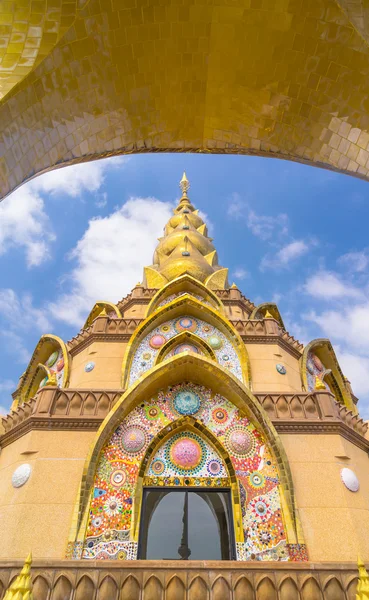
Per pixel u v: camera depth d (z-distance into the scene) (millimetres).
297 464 9891
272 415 10922
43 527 8688
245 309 18469
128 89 6496
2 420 11711
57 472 9523
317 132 6602
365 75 5805
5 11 5395
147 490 9797
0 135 4961
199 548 9141
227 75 6609
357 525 8977
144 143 7316
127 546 8727
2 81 5074
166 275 19828
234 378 10789
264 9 5793
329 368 16375
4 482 9930
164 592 6797
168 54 6320
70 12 5520
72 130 6195
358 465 10453
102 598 6625
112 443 10195
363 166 6203
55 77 5688
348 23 5566
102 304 18094
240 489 9648
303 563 7125
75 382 13969
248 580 6910
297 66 6227
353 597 6695
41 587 6672
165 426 10633
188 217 26859
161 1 5695
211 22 6012
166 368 10938
